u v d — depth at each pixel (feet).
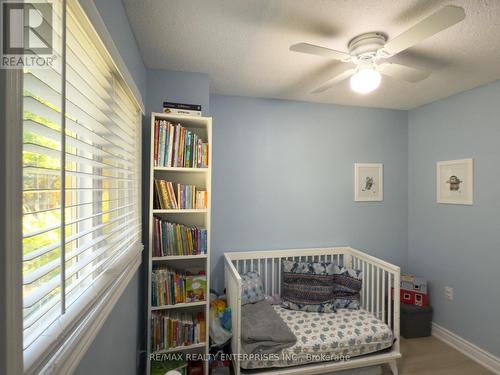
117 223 4.41
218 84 7.88
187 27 5.05
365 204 9.97
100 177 3.26
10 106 1.50
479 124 7.86
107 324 3.59
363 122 9.96
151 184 5.85
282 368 6.34
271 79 7.50
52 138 2.18
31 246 2.18
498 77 7.25
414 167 10.11
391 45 4.59
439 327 8.91
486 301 7.59
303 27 5.03
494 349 7.36
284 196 9.23
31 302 1.75
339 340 6.52
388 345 6.87
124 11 4.50
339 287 8.28
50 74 2.16
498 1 4.24
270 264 9.18
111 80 3.80
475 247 7.92
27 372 1.65
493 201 7.48
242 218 8.89
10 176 1.50
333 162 9.66
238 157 8.84
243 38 5.43
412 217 10.17
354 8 4.49
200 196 6.32
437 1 4.29
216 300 7.55
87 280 3.12
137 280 5.75
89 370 2.93
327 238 9.61
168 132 6.07
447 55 6.04
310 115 9.46
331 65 6.62
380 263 7.77
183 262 7.08
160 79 6.83
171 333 6.07
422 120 9.79
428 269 9.46
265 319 7.02
